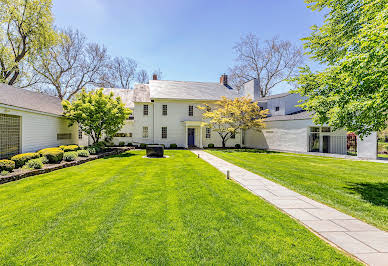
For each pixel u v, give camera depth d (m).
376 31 4.12
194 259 2.76
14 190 5.91
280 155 15.59
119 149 17.05
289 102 20.72
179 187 6.27
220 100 22.12
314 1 8.38
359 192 5.93
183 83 25.34
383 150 17.25
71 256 2.84
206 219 3.98
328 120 7.03
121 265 2.64
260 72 32.44
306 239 3.25
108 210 4.43
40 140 12.09
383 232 3.55
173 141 22.12
